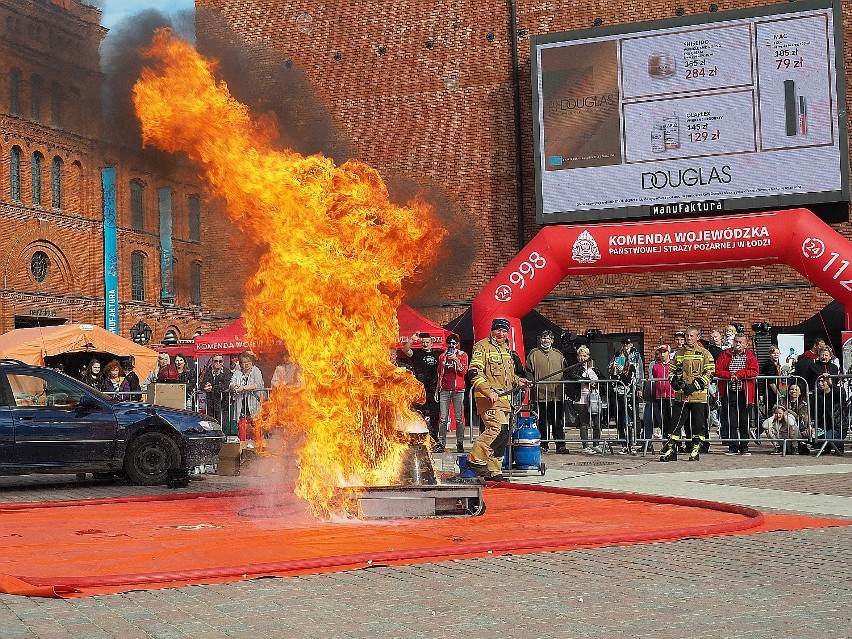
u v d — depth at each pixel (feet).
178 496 40.06
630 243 75.77
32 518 34.30
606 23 103.86
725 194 93.91
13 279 135.44
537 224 97.81
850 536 28.55
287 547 26.76
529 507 36.17
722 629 17.66
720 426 61.82
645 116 95.55
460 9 107.96
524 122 105.70
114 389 65.46
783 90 92.68
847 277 71.72
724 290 99.60
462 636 17.30
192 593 20.92
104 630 17.87
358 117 109.81
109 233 141.18
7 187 131.54
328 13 110.93
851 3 98.12
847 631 17.49
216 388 64.13
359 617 18.75
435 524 31.73
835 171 91.56
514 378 44.04
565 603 19.89
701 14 94.48
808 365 60.44
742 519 32.07
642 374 67.67
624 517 33.14
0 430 44.14
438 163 107.55
